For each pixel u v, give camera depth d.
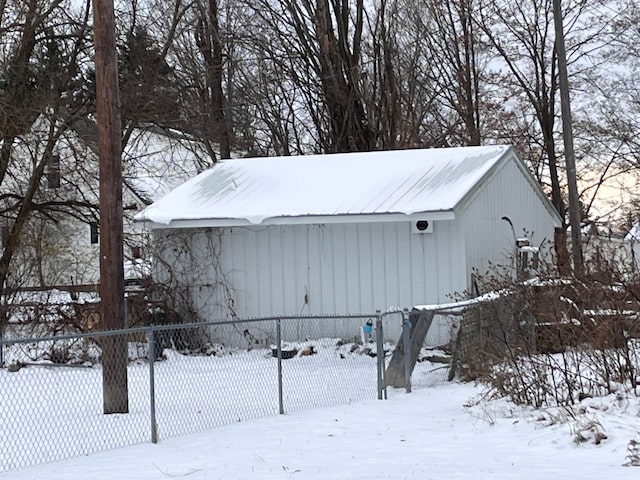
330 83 28.67
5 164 19.06
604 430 8.17
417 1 37.66
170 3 25.38
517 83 34.44
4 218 20.70
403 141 33.44
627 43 32.56
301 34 29.05
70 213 20.30
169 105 22.55
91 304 16.77
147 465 7.91
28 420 10.48
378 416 10.41
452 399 11.51
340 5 28.86
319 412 10.84
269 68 31.55
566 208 34.97
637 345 10.36
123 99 20.73
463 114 34.50
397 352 13.05
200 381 13.70
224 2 29.02
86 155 19.95
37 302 17.53
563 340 11.02
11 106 17.91
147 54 21.50
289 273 18.08
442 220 16.53
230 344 18.45
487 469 7.18
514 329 11.74
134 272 22.34
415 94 36.84
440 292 16.73
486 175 17.67
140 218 18.66
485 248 17.77
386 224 17.25
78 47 19.81
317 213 17.16
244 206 18.33
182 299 18.58
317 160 20.73
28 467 8.03
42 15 19.11
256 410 11.09
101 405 11.59
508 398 10.55
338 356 16.50
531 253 18.55
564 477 6.66
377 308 17.28
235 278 18.47
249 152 32.03
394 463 7.68
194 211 18.50
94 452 8.72
